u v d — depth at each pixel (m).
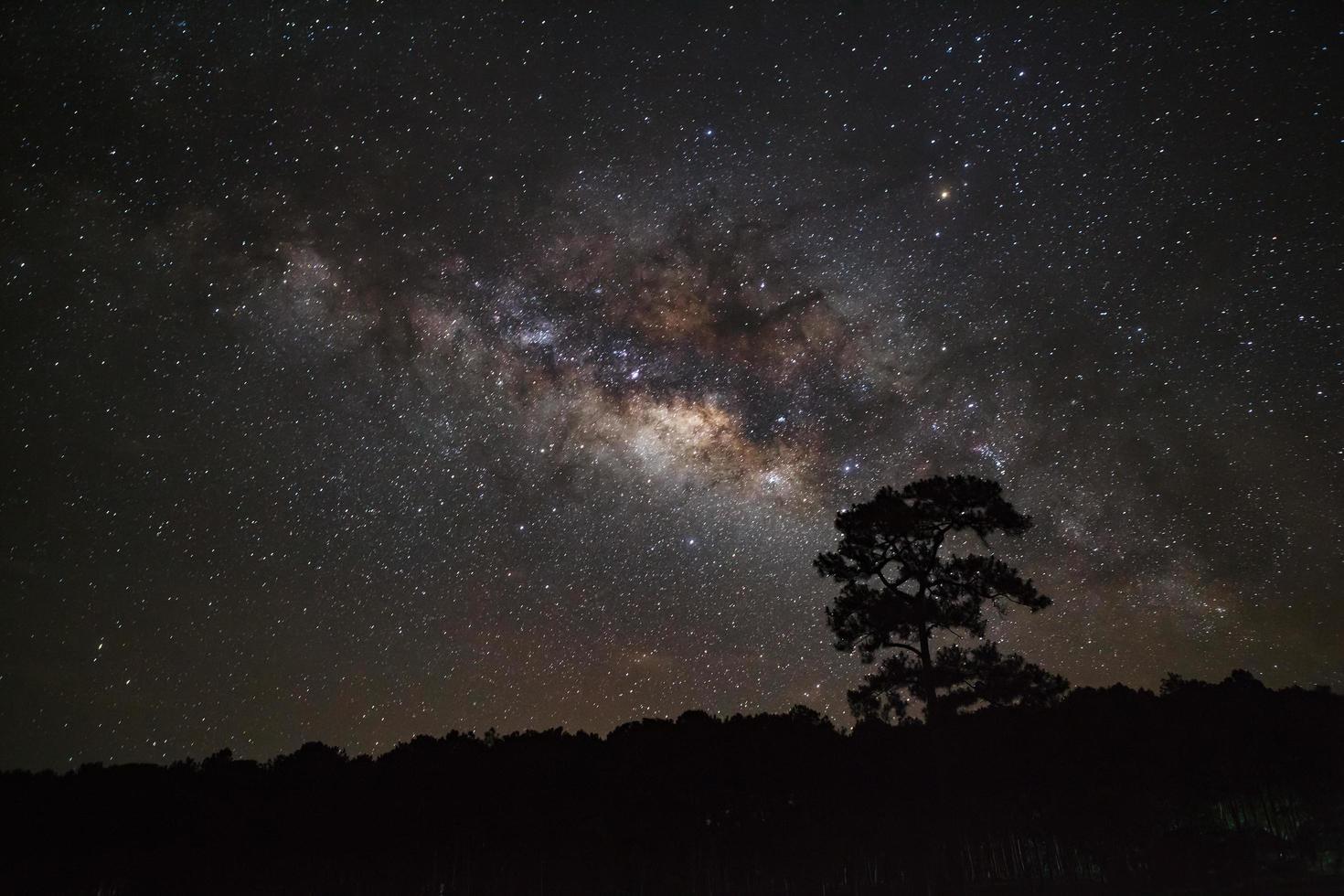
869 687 20.69
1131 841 20.75
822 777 24.36
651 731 29.36
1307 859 19.70
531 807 25.16
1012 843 21.34
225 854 23.14
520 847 23.73
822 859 22.33
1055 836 21.28
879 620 20.56
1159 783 21.73
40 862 22.09
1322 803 20.97
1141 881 19.52
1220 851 19.45
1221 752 22.39
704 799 24.72
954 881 20.52
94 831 23.61
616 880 22.72
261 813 24.95
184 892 21.84
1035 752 22.78
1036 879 20.70
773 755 26.11
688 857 23.14
